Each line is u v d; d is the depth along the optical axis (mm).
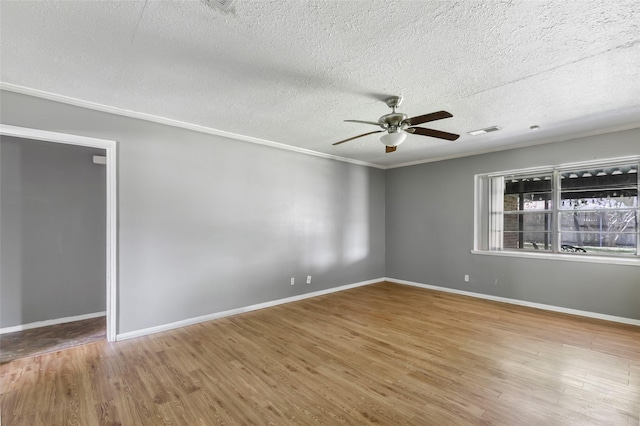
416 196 5793
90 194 4094
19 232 3645
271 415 1998
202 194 3799
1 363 2721
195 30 1866
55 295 3844
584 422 1900
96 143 3070
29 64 2271
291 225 4746
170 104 3053
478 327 3553
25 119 2717
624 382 2346
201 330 3494
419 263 5734
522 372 2514
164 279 3492
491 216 4906
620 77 2447
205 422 1933
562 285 4125
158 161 3463
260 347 3027
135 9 1670
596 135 3875
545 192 4449
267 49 2074
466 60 2203
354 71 2369
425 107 3104
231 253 4059
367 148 4832
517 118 3426
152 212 3420
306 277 4934
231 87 2656
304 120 3512
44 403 2131
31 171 3719
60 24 1798
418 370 2562
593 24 1779
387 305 4492
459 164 5207
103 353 2902
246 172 4219
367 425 1896
